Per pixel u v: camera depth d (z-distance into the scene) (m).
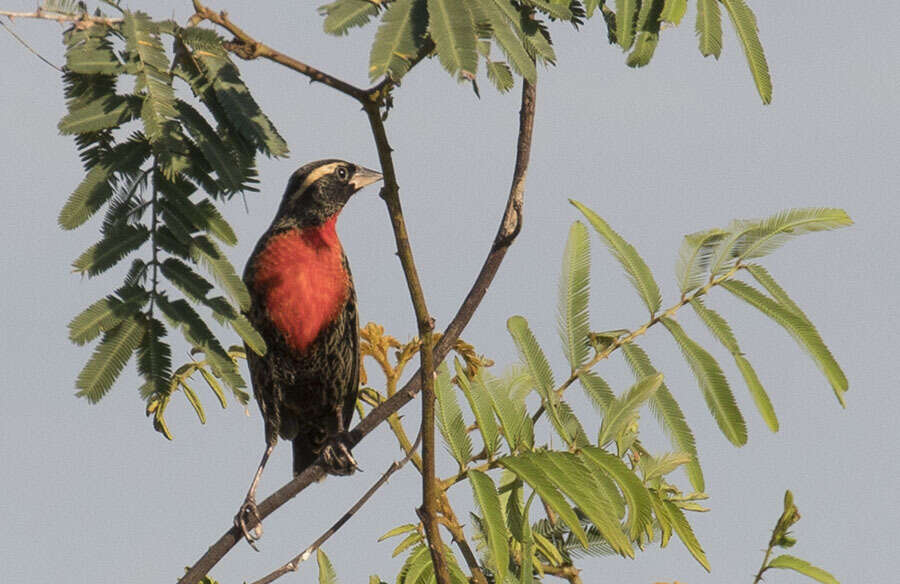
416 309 5.89
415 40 4.63
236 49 5.73
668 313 6.73
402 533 6.39
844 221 6.88
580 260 6.76
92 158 5.89
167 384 5.99
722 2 6.19
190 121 5.74
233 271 6.05
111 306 5.93
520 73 4.85
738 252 6.83
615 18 6.14
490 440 6.14
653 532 6.60
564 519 5.77
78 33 5.64
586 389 6.54
